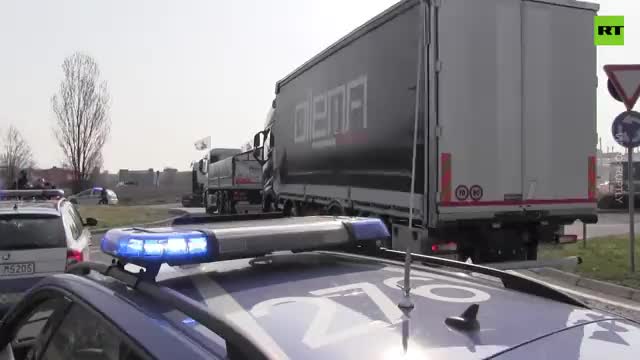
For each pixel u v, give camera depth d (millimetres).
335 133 9602
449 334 1639
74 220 7301
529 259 7523
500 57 7141
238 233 2199
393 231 7660
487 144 7047
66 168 28516
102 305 1967
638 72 8422
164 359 1540
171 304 1776
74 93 27703
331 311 1824
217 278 2209
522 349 1566
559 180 7430
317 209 10844
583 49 7578
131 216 23078
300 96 11531
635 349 1617
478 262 7250
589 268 8680
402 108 7379
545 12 7379
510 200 7152
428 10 6832
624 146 8484
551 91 7406
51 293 2385
